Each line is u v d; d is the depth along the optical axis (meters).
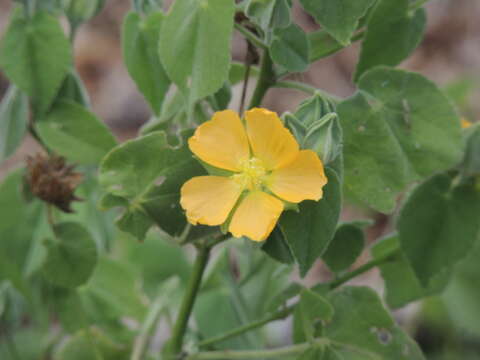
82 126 0.29
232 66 0.29
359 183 0.27
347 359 0.28
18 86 0.29
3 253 0.32
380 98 0.27
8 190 0.32
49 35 0.29
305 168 0.24
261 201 0.24
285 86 0.27
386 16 0.27
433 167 0.27
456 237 0.28
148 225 0.26
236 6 0.26
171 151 0.26
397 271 0.30
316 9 0.25
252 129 0.24
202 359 0.29
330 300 0.28
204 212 0.25
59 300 0.32
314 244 0.25
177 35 0.26
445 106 0.27
